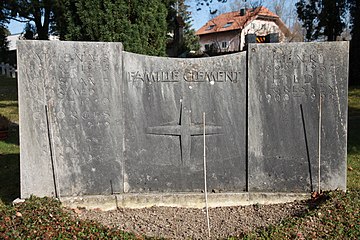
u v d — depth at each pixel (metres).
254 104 5.00
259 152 5.05
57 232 3.56
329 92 4.93
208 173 5.09
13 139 9.39
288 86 4.96
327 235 3.67
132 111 5.00
